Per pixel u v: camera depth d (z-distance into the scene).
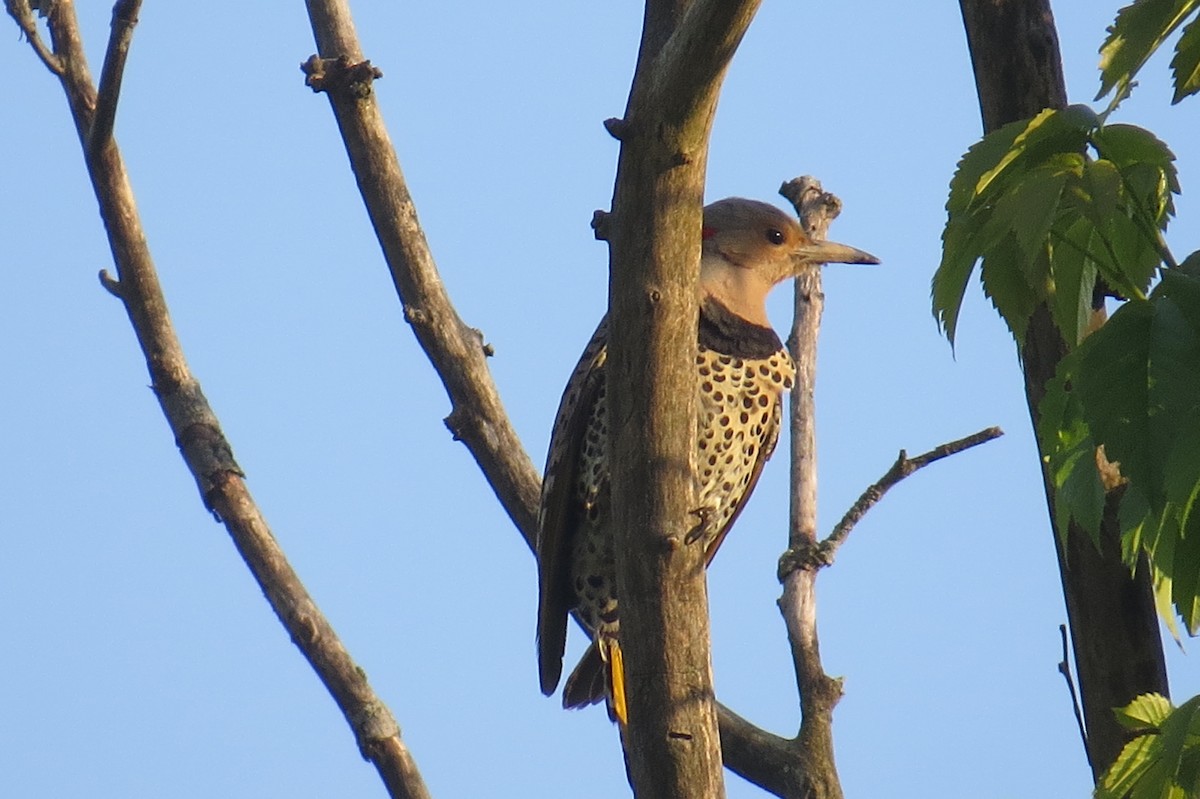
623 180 6.29
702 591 6.71
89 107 8.48
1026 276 6.07
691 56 5.92
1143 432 5.21
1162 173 6.13
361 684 7.97
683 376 6.52
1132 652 7.37
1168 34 6.07
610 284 6.49
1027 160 6.18
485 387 9.26
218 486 8.20
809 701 8.41
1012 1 7.66
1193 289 5.38
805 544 8.77
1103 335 5.38
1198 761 6.21
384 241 8.98
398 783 7.84
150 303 8.45
